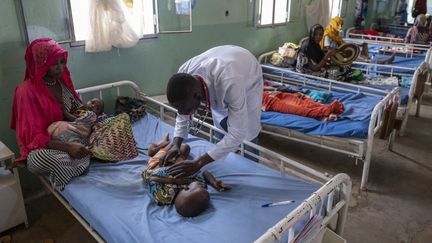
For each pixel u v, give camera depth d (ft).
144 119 8.65
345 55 12.57
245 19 12.71
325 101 10.43
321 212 4.54
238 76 4.83
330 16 17.47
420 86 11.70
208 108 5.11
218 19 11.52
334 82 11.43
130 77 9.41
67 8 7.61
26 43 7.17
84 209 5.33
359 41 17.87
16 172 6.49
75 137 6.56
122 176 6.14
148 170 5.89
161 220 4.94
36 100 6.32
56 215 7.45
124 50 9.05
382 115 8.91
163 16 9.65
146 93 9.96
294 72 12.52
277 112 9.68
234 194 5.52
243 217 4.91
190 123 6.60
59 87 6.92
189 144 7.21
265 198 5.40
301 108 9.35
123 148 6.84
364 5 21.79
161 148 6.66
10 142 7.47
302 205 4.06
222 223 4.79
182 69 5.34
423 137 11.41
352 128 8.09
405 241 6.70
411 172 9.24
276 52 14.37
